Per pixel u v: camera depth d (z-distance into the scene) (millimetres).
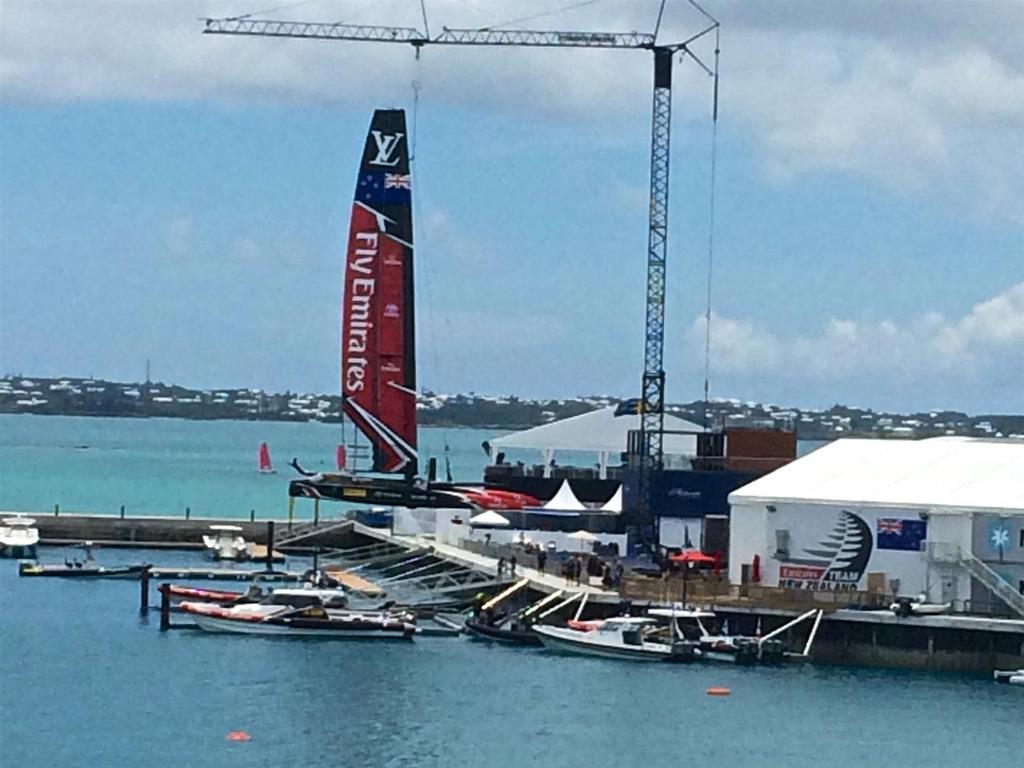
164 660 140000
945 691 135500
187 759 111062
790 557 152750
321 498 140000
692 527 186000
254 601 160125
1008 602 145125
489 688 131625
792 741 119375
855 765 114125
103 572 188875
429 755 113062
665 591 151000
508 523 186500
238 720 121000
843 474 158875
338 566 190875
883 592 148750
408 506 140125
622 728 121125
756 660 143500
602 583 157125
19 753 111938
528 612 151000
